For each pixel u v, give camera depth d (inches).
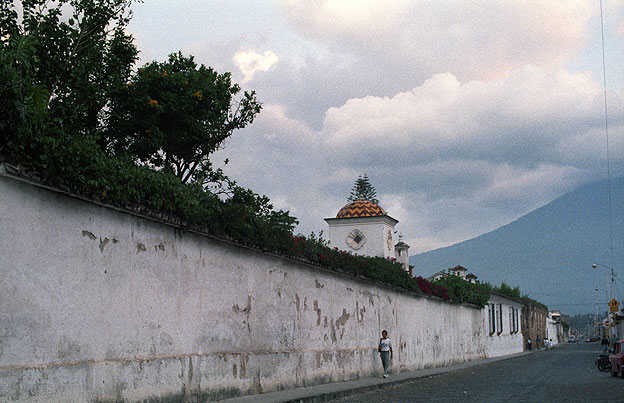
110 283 409.7
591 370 1263.5
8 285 326.3
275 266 676.7
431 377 1052.5
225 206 556.7
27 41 356.5
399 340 1127.0
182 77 628.4
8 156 325.4
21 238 336.8
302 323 740.7
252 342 614.5
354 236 1409.9
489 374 1131.3
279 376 667.4
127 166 425.4
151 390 445.1
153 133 612.4
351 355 894.4
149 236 456.8
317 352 776.9
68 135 365.4
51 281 357.1
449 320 1517.0
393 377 971.3
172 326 480.4
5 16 502.3
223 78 690.8
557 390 746.2
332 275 847.1
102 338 398.9
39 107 345.7
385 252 1398.9
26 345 336.5
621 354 1008.9
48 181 351.3
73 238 377.1
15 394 324.5
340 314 868.0
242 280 601.3
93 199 389.1
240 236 574.6
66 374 361.7
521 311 2938.0
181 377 485.1
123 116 613.6
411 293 1216.2
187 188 491.5
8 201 329.7
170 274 481.7
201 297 525.7
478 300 1766.7
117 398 407.5
